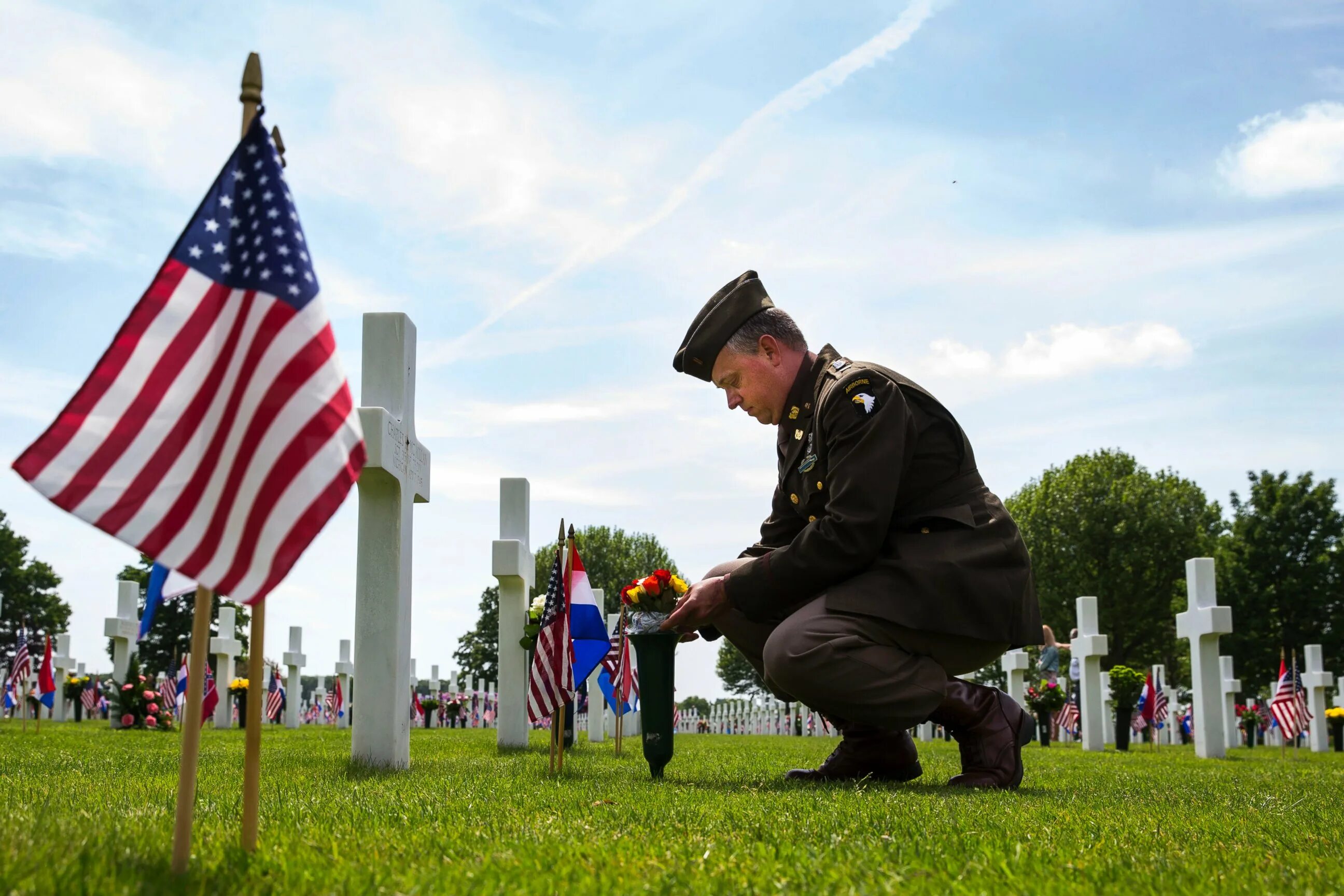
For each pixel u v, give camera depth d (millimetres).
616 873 2818
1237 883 2930
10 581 59750
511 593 11422
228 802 4348
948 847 3406
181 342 2809
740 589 5902
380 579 6996
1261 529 55781
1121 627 50031
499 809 4215
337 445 2826
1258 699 48812
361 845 3186
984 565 5711
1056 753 14195
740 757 9703
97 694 32000
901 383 5949
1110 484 50938
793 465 6375
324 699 38812
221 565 2686
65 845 2885
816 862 3016
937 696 5719
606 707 17703
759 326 6383
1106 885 2893
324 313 2908
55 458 2672
